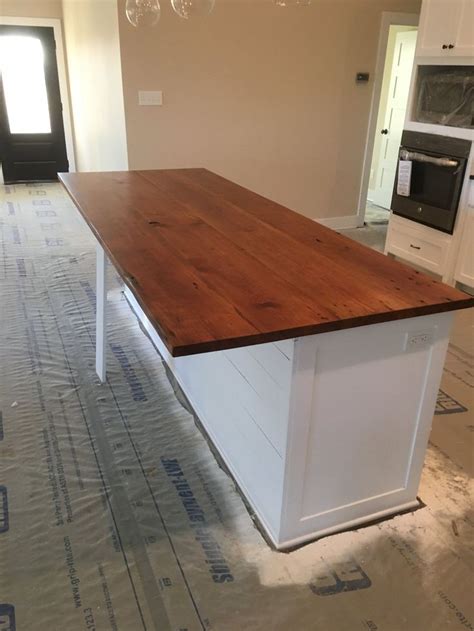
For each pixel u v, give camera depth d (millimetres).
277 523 1720
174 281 1574
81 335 3098
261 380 1676
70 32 6289
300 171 5113
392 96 5949
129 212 2303
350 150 5238
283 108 4805
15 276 3934
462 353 3059
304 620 1509
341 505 1794
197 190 2756
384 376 1640
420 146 3914
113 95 4578
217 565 1673
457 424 2420
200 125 4562
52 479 2018
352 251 1900
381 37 4895
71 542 1744
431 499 1970
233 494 1964
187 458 2148
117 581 1610
